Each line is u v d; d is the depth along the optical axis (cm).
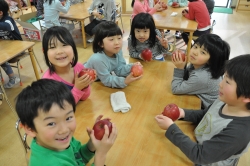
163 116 108
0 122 233
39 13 434
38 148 75
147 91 150
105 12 402
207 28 325
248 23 524
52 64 135
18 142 205
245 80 81
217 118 99
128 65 175
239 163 180
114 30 149
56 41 123
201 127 109
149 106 134
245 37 446
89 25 411
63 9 380
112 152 103
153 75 170
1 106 257
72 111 75
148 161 98
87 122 122
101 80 158
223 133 88
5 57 220
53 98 70
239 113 91
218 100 109
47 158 75
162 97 143
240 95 83
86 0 495
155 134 113
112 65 168
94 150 96
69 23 486
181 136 99
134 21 191
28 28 430
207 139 101
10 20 277
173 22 309
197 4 310
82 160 95
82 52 399
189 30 287
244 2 591
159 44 217
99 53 160
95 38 157
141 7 340
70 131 75
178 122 122
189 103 137
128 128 117
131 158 100
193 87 140
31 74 330
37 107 69
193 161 95
